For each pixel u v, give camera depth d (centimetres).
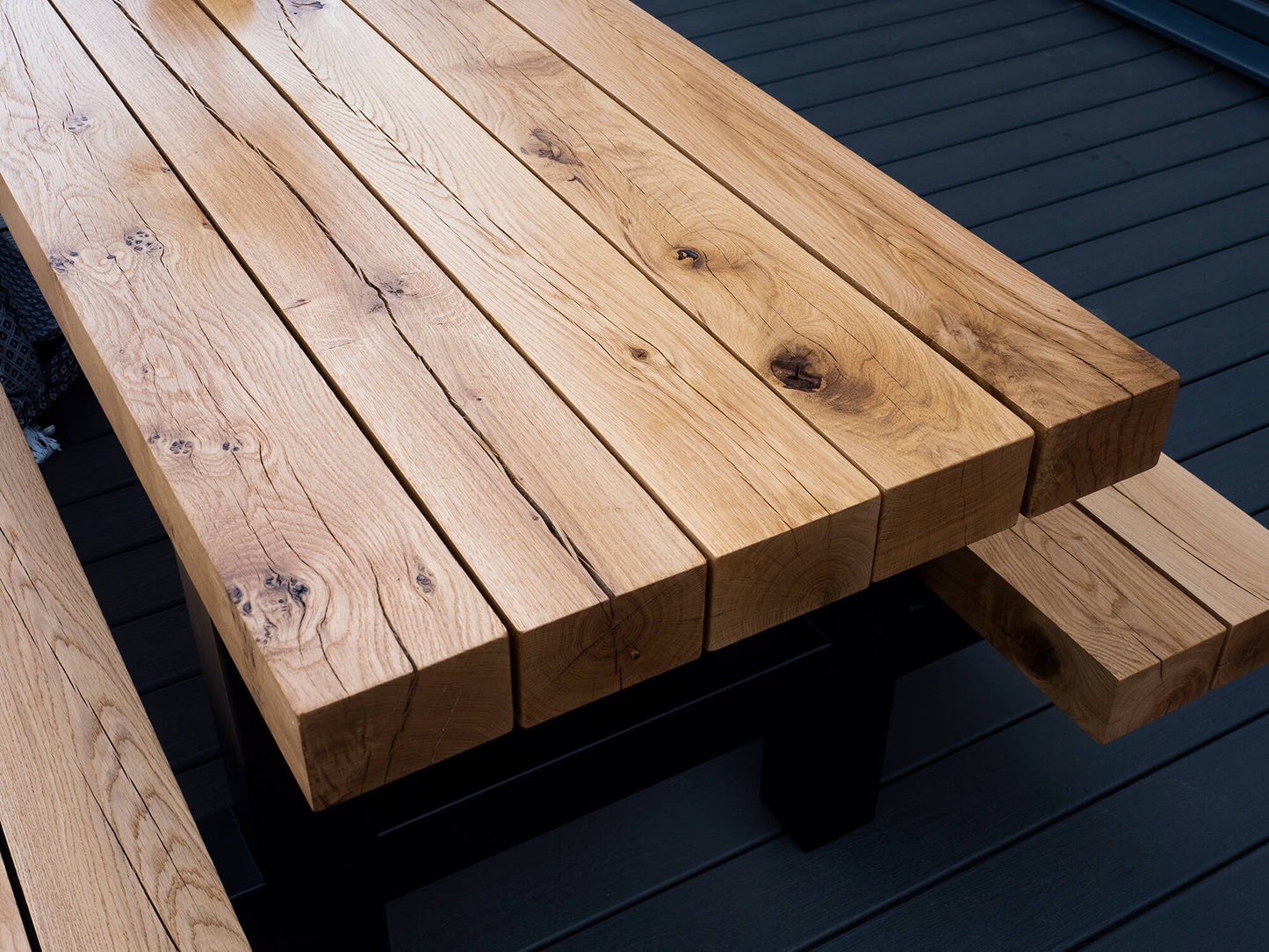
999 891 171
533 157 149
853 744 165
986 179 329
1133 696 133
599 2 191
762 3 425
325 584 95
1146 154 342
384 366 117
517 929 168
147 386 114
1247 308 282
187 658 203
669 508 102
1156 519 151
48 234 135
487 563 97
